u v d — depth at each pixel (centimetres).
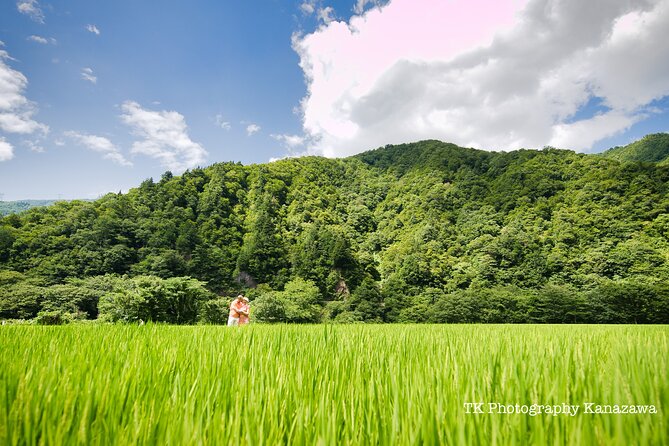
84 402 117
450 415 102
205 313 4072
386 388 142
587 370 165
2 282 5938
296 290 7494
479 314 6109
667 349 216
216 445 93
